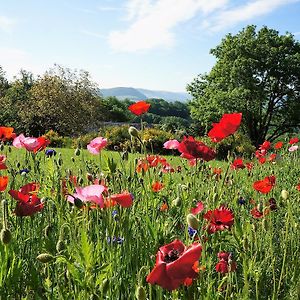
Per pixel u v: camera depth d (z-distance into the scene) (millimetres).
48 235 2326
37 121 42281
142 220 2730
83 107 43281
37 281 2033
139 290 1604
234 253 2857
